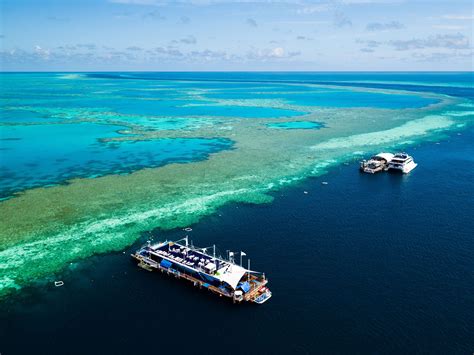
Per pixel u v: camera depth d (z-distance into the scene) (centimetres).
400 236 6238
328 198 7894
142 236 6284
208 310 4522
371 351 3884
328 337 4072
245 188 8431
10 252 5731
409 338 4050
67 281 5075
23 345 3959
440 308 4500
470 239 6138
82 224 6662
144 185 8550
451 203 7644
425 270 5269
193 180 8919
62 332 4141
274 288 4875
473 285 4938
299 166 10088
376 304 4569
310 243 6009
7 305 4569
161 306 4594
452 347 3934
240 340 4047
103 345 3966
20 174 9144
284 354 3862
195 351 3897
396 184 8781
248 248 5872
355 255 5653
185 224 6700
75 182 8662
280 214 7100
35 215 6950
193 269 5059
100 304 4616
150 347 3944
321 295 4738
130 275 5244
